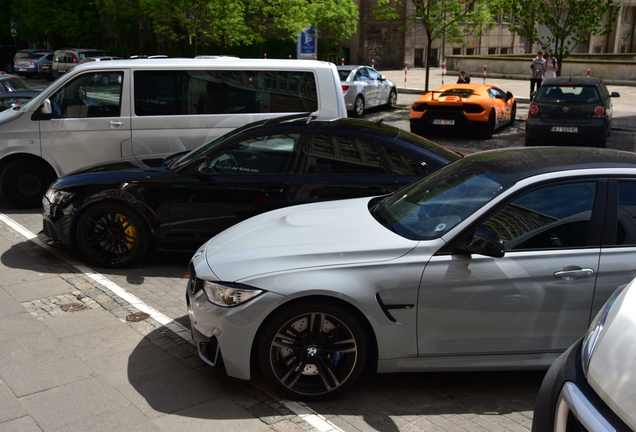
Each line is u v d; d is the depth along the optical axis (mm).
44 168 8633
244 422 3555
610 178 3836
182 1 21641
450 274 3680
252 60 8469
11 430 3426
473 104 14766
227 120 8406
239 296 3662
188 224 6074
